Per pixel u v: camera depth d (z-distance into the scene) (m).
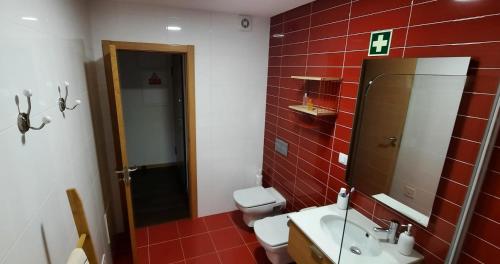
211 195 3.09
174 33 2.47
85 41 1.96
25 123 0.83
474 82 1.12
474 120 1.12
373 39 1.61
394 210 1.55
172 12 2.41
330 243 1.58
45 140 1.02
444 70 1.22
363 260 1.43
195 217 3.06
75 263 0.88
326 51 2.02
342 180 1.96
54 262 1.02
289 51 2.51
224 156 3.03
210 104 2.79
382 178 1.61
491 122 0.98
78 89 1.64
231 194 3.20
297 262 1.83
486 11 1.06
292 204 2.69
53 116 1.14
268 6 2.32
